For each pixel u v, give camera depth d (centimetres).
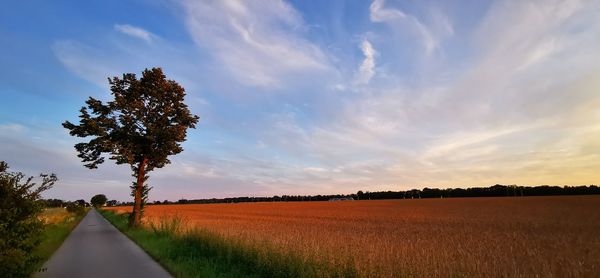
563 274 1165
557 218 4181
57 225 3303
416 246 1645
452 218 4541
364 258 1170
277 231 2273
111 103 3130
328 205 11162
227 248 1416
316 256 1171
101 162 3269
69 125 3077
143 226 3131
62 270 1264
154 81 3306
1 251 930
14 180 1012
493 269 1162
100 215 7875
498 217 4528
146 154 3288
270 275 1123
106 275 1166
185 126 3406
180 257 1394
